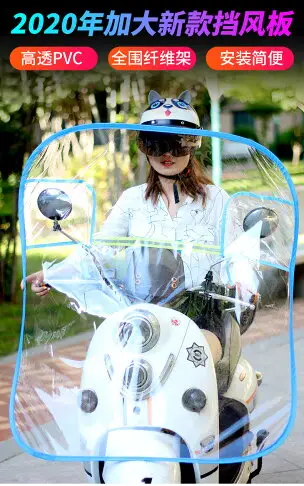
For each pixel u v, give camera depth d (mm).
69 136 2955
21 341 2820
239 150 2984
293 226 2896
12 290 8383
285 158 12680
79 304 2879
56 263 2920
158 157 2979
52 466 3994
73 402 2641
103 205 3078
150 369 2523
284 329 2869
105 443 2545
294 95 8094
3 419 4734
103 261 2941
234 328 2859
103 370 2580
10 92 7941
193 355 2590
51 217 2885
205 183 3062
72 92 8039
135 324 2576
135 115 7719
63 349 2783
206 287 2896
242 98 8336
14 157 8383
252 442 2674
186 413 2508
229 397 2732
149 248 2934
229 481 2832
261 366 2865
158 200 3061
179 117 3053
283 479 3758
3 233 8375
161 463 2447
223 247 2996
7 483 3750
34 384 2711
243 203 3037
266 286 2918
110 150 3037
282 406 2719
